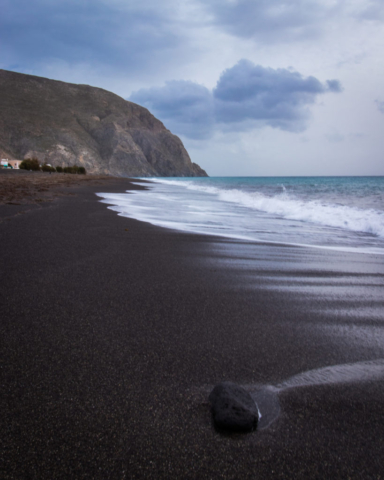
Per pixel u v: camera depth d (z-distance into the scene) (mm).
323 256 4398
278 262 3959
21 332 1835
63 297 2410
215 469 983
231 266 3660
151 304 2367
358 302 2611
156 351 1692
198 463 1002
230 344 1809
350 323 2174
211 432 1128
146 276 3088
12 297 2365
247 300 2564
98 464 985
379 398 1342
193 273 3295
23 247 3957
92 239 4688
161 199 13961
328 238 5934
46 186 16406
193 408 1249
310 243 5367
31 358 1568
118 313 2168
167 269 3393
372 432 1156
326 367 1593
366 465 1018
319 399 1330
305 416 1230
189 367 1552
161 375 1474
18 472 945
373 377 1500
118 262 3551
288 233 6363
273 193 20797
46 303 2279
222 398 1201
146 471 968
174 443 1074
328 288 2975
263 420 1201
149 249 4320
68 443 1060
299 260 4102
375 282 3217
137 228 5914
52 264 3297
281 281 3152
